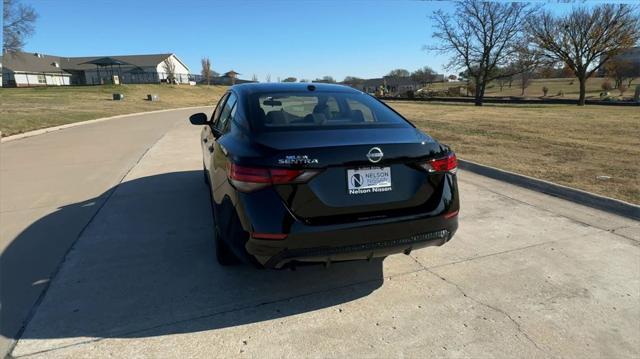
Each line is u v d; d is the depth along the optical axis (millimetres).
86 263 3514
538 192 5559
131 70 75438
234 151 2777
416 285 3172
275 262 2592
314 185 2545
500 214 4684
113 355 2396
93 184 6141
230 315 2795
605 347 2461
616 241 3898
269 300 2977
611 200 4750
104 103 31906
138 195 5516
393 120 3297
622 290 3062
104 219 4586
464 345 2488
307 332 2619
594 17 34125
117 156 8617
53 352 2412
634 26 33688
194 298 2990
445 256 3646
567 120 15820
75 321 2705
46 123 15617
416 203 2793
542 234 4094
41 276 3289
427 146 2852
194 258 3619
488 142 9828
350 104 3516
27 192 5707
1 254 3686
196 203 5148
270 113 3154
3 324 2666
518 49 38938
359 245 2633
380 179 2682
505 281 3211
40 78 68812
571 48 35625
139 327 2656
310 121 3100
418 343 2508
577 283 3164
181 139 11453
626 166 6777
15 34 43594
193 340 2537
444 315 2787
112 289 3096
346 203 2605
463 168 7094
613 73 46906
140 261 3553
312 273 3359
